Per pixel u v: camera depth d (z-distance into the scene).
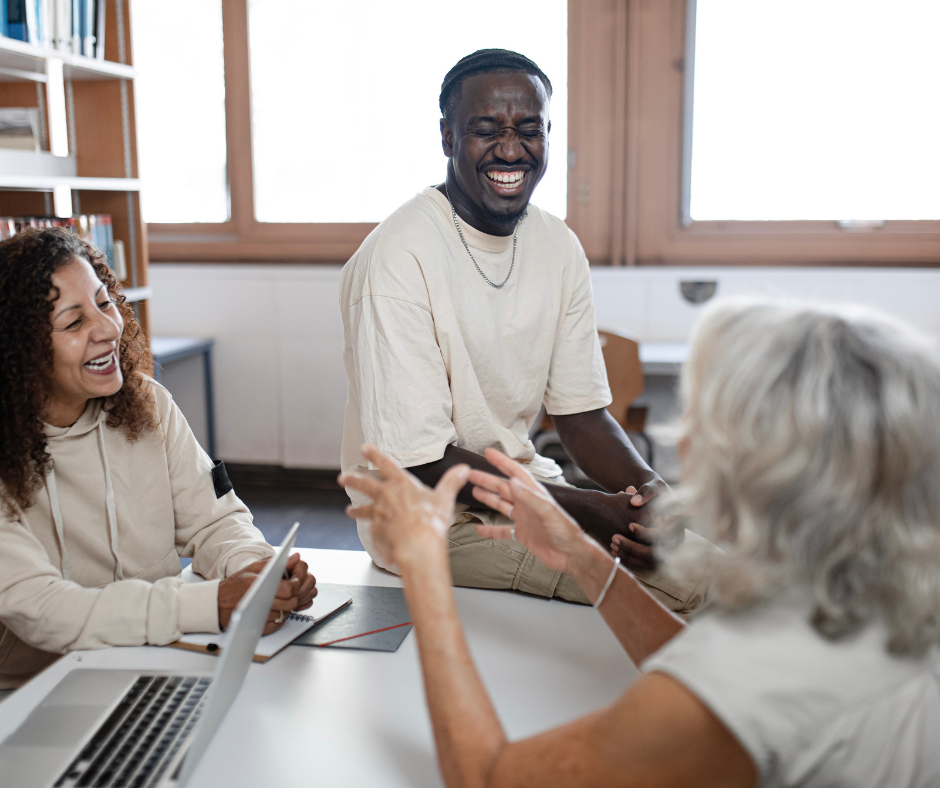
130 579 1.30
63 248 1.31
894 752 0.70
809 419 0.68
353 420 1.75
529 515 1.11
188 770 0.87
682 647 0.72
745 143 3.96
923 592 0.69
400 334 1.56
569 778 0.71
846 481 0.67
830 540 0.68
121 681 1.04
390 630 1.22
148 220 4.44
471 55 1.66
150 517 1.45
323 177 4.27
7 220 2.66
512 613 1.28
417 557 0.84
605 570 1.05
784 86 3.88
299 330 4.24
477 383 1.66
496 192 1.64
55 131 2.80
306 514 3.78
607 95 3.99
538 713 1.01
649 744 0.68
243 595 1.19
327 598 1.31
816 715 0.68
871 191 3.92
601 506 1.45
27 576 1.21
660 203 4.06
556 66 4.00
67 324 1.28
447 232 1.68
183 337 4.34
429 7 4.02
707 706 0.67
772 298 0.78
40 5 2.66
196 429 4.42
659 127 3.99
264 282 4.22
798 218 4.00
